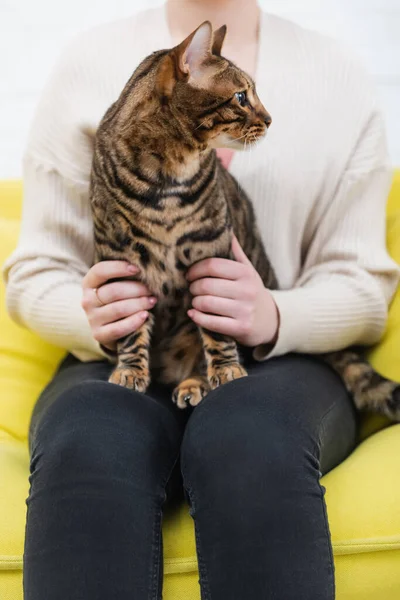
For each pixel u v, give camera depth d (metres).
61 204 1.56
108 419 1.12
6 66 2.59
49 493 1.04
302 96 1.55
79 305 1.46
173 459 1.16
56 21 2.57
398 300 1.59
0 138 2.62
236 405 1.12
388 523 1.14
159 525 1.06
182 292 1.39
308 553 0.99
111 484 1.03
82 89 1.56
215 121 1.34
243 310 1.33
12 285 1.53
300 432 1.11
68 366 1.53
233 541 0.99
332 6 2.56
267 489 1.02
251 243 1.53
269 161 1.53
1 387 1.66
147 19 1.61
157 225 1.32
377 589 1.12
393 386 1.44
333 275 1.51
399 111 2.57
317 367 1.39
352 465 1.27
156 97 1.31
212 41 1.35
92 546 0.99
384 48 2.57
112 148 1.33
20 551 1.15
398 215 1.75
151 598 1.00
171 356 1.46
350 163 1.56
